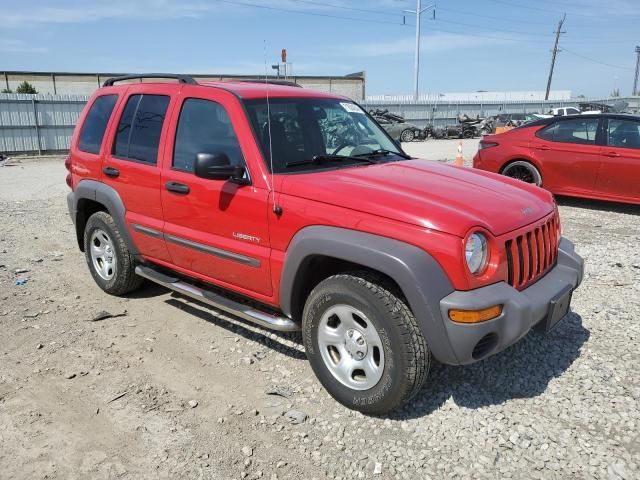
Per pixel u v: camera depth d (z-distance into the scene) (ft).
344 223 10.29
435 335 9.47
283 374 12.39
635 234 24.25
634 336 13.84
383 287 9.96
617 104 116.78
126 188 15.26
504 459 9.51
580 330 14.24
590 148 28.48
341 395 10.87
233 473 9.25
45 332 14.65
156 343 13.98
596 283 17.70
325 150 13.02
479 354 9.81
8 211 31.22
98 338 14.28
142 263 16.47
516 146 30.99
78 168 17.30
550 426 10.36
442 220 9.55
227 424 10.57
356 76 174.50
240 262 12.31
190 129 13.53
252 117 12.38
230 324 15.05
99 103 17.10
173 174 13.64
